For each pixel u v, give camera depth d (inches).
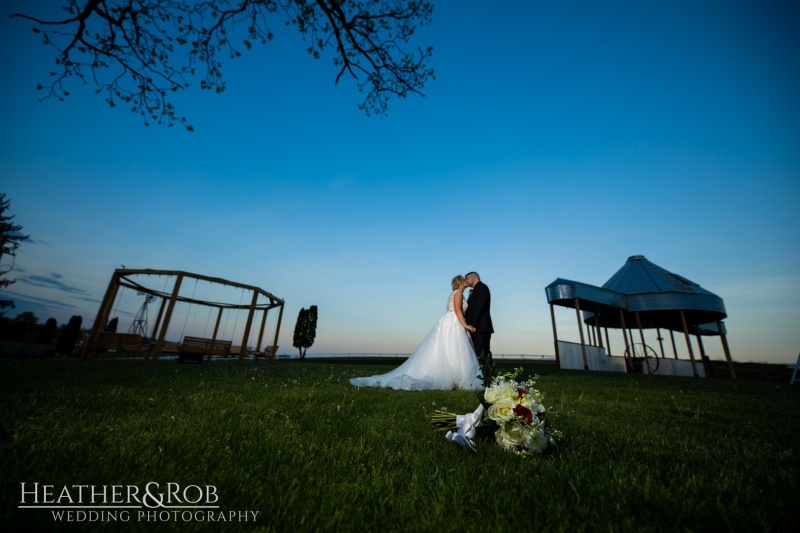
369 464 81.5
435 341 288.5
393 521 56.6
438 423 114.8
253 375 342.0
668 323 964.6
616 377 453.7
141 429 103.5
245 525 54.2
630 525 53.3
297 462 81.0
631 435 121.6
